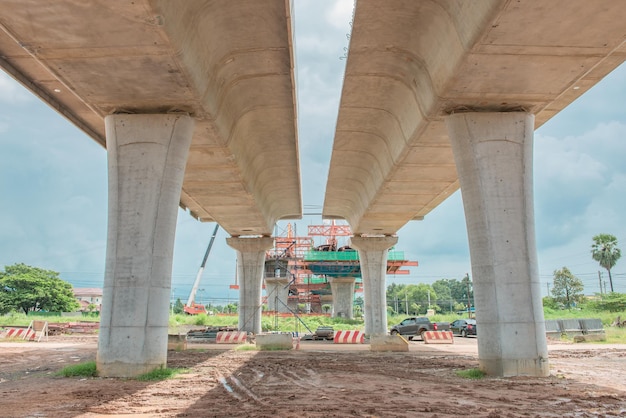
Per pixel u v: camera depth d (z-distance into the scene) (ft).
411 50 54.54
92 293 459.32
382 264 141.90
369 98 67.46
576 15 39.47
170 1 39.81
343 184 111.96
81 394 39.75
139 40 42.63
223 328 142.61
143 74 48.70
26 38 42.50
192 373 54.49
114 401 36.42
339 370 57.67
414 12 48.01
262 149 89.51
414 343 114.42
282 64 58.13
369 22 49.70
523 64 46.83
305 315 258.98
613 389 41.73
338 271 242.99
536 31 41.52
